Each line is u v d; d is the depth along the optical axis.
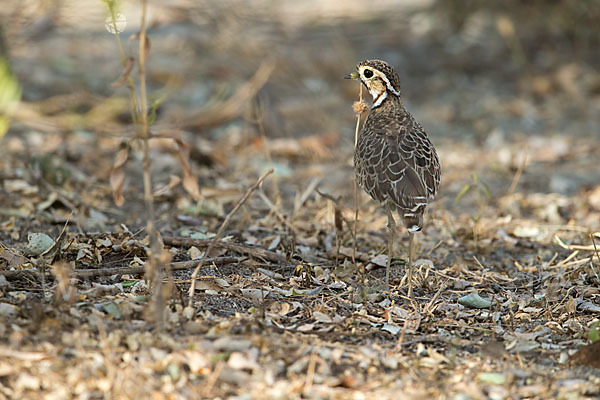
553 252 11.18
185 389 6.67
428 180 8.98
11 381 6.57
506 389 7.02
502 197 13.75
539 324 8.52
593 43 22.98
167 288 7.93
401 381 7.05
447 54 23.17
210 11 23.00
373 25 25.83
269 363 7.13
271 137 16.64
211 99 18.30
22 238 10.30
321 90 19.86
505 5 24.03
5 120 14.13
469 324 8.45
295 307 8.52
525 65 21.56
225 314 8.18
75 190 12.64
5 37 20.19
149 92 18.30
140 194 12.94
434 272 10.02
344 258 10.32
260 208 12.46
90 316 7.59
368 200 12.88
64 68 19.72
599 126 18.38
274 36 23.38
